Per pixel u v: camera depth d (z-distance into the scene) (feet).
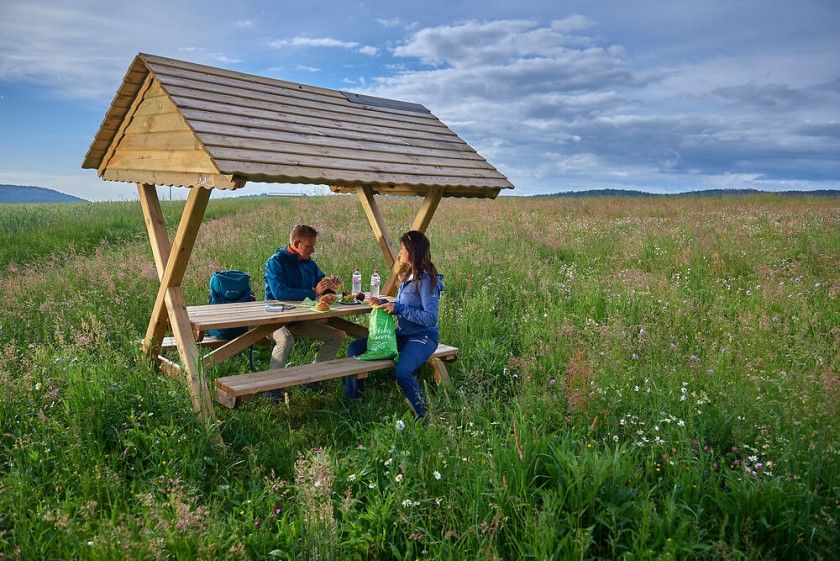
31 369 17.02
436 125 25.23
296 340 23.45
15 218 59.21
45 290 28.96
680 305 26.08
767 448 13.16
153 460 13.71
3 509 11.69
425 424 16.19
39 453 13.48
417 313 18.25
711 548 10.40
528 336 23.15
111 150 20.47
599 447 14.21
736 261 36.37
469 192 22.58
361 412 17.66
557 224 57.57
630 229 53.93
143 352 19.02
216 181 15.07
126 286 29.48
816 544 10.66
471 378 19.63
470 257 37.63
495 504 11.32
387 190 24.72
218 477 13.69
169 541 10.20
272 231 49.88
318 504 11.39
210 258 37.04
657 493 12.16
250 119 17.76
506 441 13.89
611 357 18.47
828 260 35.78
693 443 13.83
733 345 21.49
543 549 9.97
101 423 14.66
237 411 16.89
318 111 20.94
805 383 14.61
